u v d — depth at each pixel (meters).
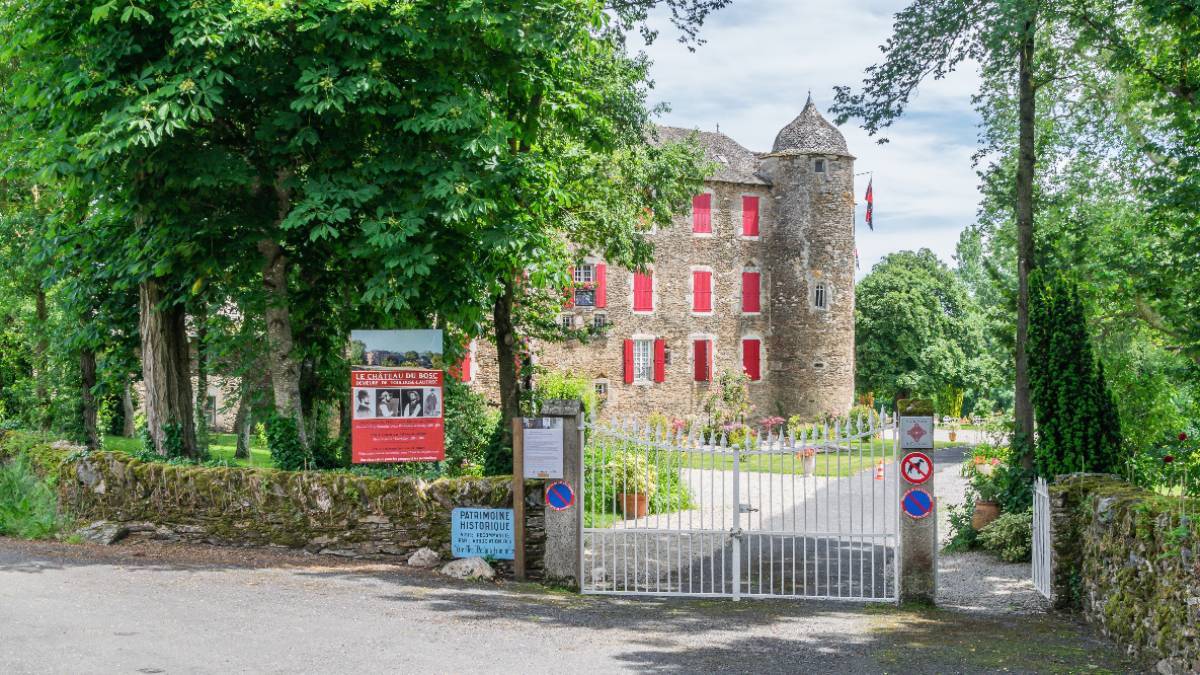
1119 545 8.85
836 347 41.78
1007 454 15.86
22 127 13.33
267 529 11.82
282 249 14.12
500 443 15.98
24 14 12.25
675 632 8.76
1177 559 7.42
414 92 12.41
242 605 8.79
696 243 40.97
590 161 17.50
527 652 7.68
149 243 13.19
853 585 11.63
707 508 18.25
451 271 13.38
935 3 13.57
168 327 14.77
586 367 38.94
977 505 14.44
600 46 15.98
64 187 13.09
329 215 11.78
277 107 12.62
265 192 13.79
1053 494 10.35
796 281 41.72
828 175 41.91
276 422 13.31
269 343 14.34
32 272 18.97
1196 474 10.16
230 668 6.78
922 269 56.19
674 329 40.50
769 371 42.16
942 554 14.05
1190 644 7.03
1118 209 16.20
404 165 12.34
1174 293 14.59
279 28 11.94
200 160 12.23
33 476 13.55
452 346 16.62
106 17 11.50
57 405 19.84
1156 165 15.29
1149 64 14.77
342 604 9.07
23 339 21.73
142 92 11.67
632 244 19.86
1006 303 14.91
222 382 18.27
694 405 40.62
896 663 7.77
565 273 16.33
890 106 14.43
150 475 12.29
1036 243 14.53
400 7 11.66
